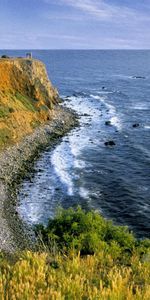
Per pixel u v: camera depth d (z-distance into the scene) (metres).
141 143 75.56
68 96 140.50
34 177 56.53
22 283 6.79
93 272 8.28
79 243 15.63
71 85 180.00
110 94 149.75
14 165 60.69
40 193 50.16
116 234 19.11
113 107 117.38
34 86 89.44
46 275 7.72
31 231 39.66
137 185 52.84
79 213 20.58
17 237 38.09
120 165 62.00
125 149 71.50
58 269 8.06
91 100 131.88
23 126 75.94
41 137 76.81
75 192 50.34
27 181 54.78
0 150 64.88
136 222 41.75
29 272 7.43
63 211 21.48
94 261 8.83
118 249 14.93
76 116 99.88
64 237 17.73
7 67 85.88
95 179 55.41
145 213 43.78
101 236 18.80
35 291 6.67
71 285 6.94
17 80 87.44
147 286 7.31
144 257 11.16
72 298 6.66
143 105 122.94
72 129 87.38
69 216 20.27
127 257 11.05
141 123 94.50
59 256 9.05
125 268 8.61
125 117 102.06
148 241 19.08
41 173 58.28
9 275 7.54
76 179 55.44
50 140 77.31
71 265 8.15
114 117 101.06
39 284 7.02
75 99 133.12
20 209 45.00
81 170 59.50
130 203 46.66
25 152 67.56
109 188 51.78
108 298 6.59
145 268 8.73
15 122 74.12
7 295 6.44
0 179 54.16
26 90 88.44
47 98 92.62
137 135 82.50
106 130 87.00
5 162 60.88
